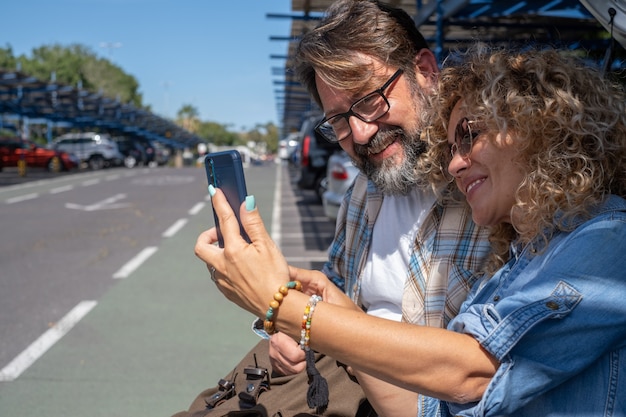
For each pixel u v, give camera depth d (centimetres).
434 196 170
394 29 159
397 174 166
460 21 808
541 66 112
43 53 8019
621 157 114
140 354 469
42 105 3459
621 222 110
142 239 1023
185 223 1221
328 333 113
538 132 111
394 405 150
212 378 426
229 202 125
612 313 106
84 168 3744
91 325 540
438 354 110
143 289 666
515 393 107
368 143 166
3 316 571
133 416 371
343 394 174
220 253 123
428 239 167
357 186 189
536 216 114
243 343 493
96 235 1075
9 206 1587
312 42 160
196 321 549
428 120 155
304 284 163
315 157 1502
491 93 113
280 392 175
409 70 162
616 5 152
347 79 158
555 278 109
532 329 106
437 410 146
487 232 159
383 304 181
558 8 708
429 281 165
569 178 111
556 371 106
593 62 129
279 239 1015
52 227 1190
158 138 6228
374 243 181
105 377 427
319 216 1316
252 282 117
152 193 1938
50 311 586
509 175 116
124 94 8212
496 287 128
